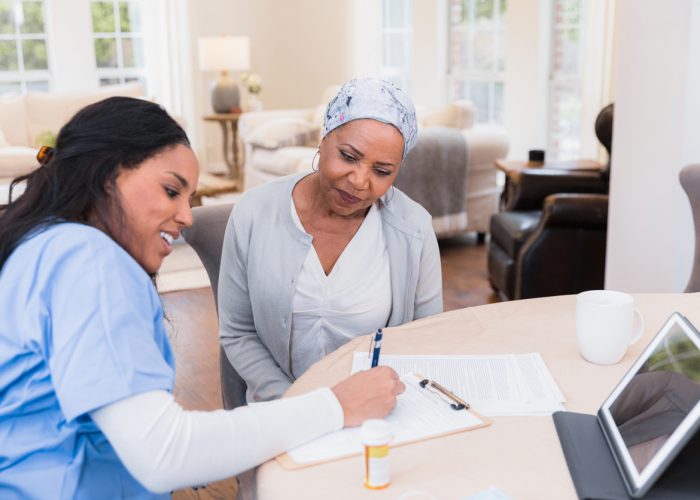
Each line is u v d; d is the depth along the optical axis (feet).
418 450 3.60
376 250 5.56
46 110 20.71
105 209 3.38
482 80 21.53
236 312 5.76
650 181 9.27
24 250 3.30
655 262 9.36
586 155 18.56
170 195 3.47
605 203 11.39
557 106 19.85
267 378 5.54
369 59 24.30
